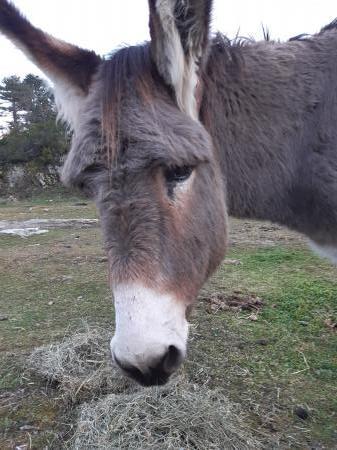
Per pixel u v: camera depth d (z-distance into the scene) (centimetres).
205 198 58
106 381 91
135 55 56
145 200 52
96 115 55
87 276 171
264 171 69
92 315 128
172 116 54
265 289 144
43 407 87
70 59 64
